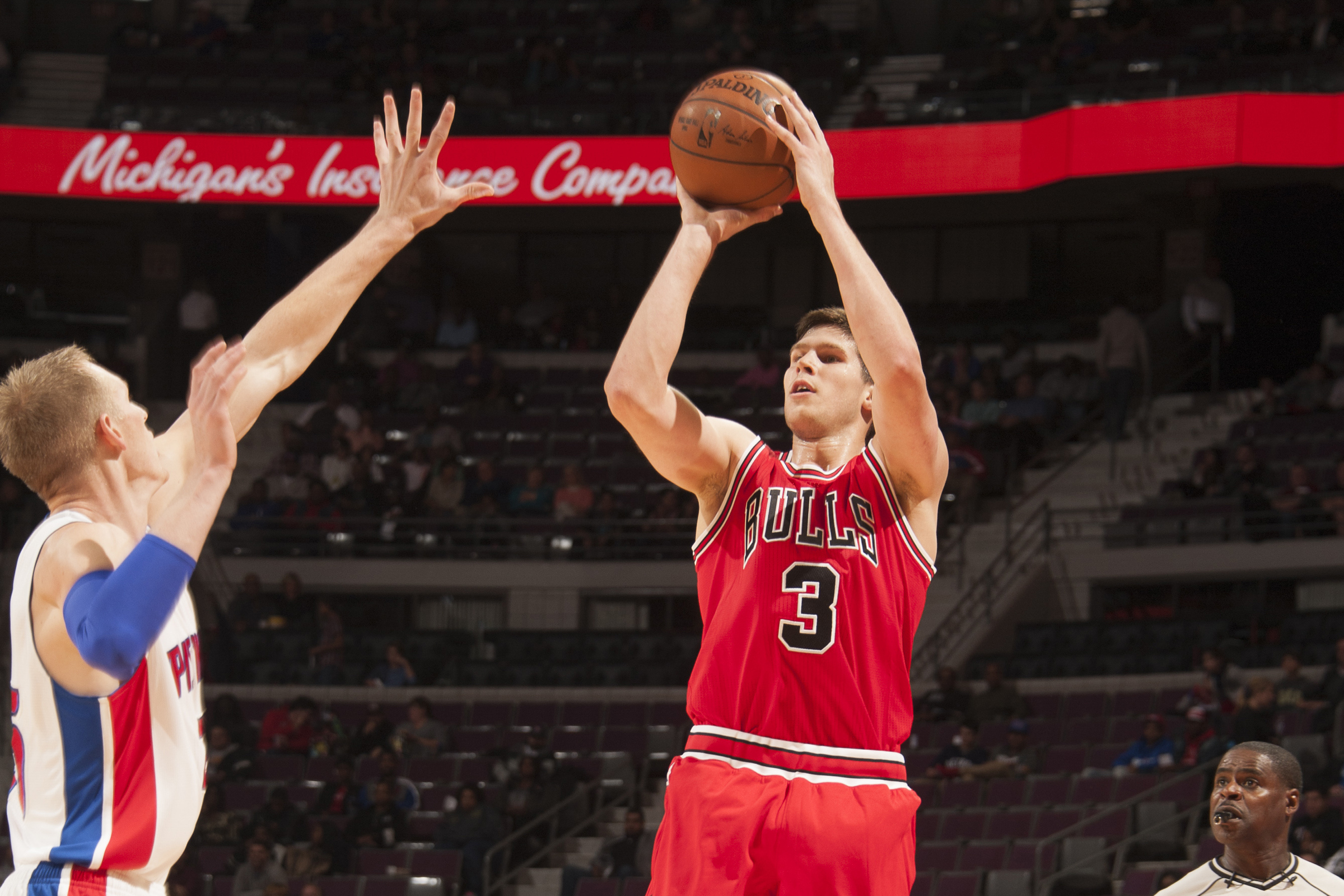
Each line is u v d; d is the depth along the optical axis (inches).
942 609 1004.6
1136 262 1286.9
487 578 1056.8
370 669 977.5
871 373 172.6
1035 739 799.1
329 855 731.4
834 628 170.2
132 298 1320.1
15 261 1357.0
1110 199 1196.5
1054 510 1035.9
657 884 170.7
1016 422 1093.8
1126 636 892.6
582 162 1130.0
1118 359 1066.1
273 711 879.7
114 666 141.3
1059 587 985.5
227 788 803.4
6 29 1424.7
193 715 163.9
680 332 177.2
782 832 164.7
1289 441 999.6
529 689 944.3
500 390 1197.7
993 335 1289.4
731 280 1353.3
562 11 1424.7
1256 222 1224.2
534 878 775.7
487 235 1390.3
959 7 1467.8
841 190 1104.8
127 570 141.9
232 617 986.1
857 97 1293.1
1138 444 1092.5
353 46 1368.1
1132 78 1103.6
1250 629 875.4
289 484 1104.8
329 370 1242.0
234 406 179.8
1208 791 677.9
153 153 1140.5
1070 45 1229.1
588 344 1289.4
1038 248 1314.0
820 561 172.7
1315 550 908.0
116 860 153.4
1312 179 1061.1
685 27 1402.6
